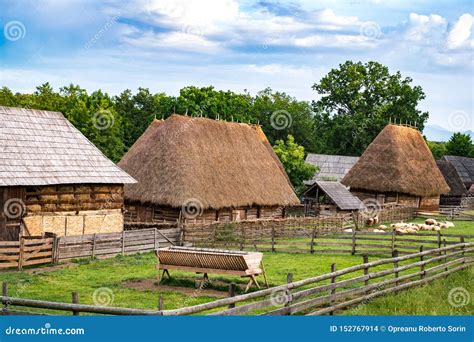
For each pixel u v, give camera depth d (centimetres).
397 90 7331
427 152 5903
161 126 3803
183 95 5916
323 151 7838
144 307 1669
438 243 2806
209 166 3644
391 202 5481
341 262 2564
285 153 6034
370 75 7525
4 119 2798
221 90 6266
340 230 3844
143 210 3600
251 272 1912
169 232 2934
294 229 3475
